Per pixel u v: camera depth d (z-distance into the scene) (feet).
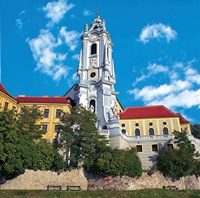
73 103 237.04
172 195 126.41
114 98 241.76
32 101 216.54
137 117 236.02
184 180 160.66
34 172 140.87
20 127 154.20
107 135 199.62
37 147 148.66
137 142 205.57
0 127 128.57
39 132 162.50
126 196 121.60
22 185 135.03
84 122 159.84
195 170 164.66
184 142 182.50
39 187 138.31
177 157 162.30
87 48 268.82
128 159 149.48
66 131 158.71
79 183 144.77
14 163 128.57
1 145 123.65
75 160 148.46
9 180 134.21
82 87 241.96
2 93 197.57
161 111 240.73
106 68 246.06
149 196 121.90
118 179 142.00
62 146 158.20
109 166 143.54
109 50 270.87
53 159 148.56
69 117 162.61
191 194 129.70
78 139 156.66
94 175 147.23
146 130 228.63
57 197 116.47
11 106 205.98
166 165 160.04
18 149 132.16
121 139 197.47
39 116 173.58
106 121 215.72
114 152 153.89
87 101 237.25
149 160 196.95
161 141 202.69
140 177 149.89
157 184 152.76
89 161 150.10
